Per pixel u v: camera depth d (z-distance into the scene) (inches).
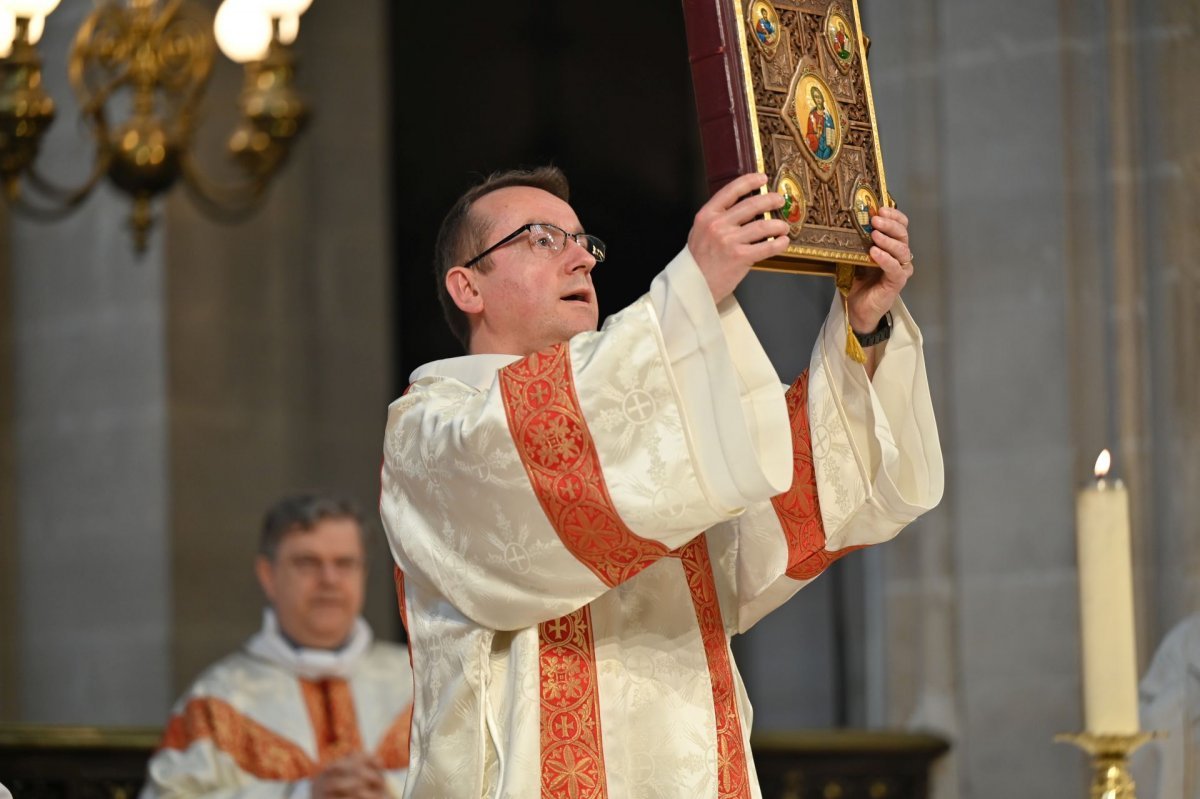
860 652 664.4
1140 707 339.3
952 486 503.2
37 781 465.1
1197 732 330.3
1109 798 241.4
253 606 644.1
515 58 794.2
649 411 223.0
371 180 702.5
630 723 237.6
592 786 232.2
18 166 472.4
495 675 238.4
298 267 679.1
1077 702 479.5
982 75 502.9
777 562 250.4
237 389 652.7
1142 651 426.6
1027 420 490.0
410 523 242.8
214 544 637.3
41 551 643.5
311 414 676.1
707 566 251.8
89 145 633.0
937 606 504.7
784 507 249.6
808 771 502.0
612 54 802.2
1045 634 485.4
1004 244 496.4
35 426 649.6
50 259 652.1
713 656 246.2
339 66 703.7
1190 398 447.2
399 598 257.3
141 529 629.3
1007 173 496.7
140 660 622.8
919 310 507.2
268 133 507.2
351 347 689.6
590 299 259.0
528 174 268.5
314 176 693.3
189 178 515.5
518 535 228.1
